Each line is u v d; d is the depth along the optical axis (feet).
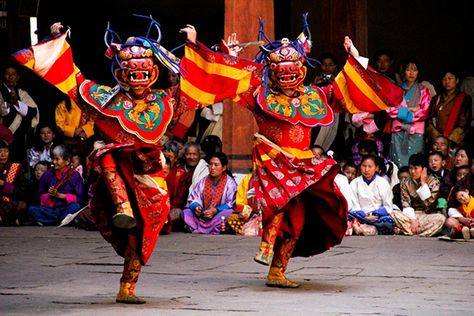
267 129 55.62
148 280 57.77
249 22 94.38
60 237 84.64
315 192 55.31
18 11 128.47
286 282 54.44
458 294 51.26
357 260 67.46
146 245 48.32
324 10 103.86
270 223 54.75
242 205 89.45
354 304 47.39
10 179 97.81
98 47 146.00
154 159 48.80
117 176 47.62
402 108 97.60
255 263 66.44
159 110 49.55
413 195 89.92
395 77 101.65
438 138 94.58
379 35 127.03
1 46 128.47
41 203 97.76
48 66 48.70
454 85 99.30
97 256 70.03
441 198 89.04
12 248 75.56
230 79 53.01
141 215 48.29
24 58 48.26
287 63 54.85
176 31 145.69
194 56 52.19
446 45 125.90
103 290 53.26
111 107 49.08
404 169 93.04
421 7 126.41
